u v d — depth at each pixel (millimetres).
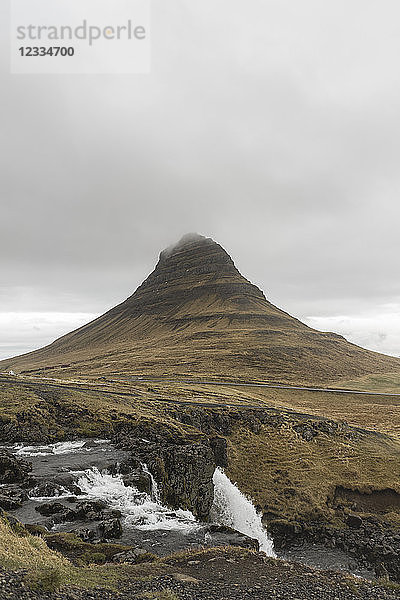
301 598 20812
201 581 22234
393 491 71875
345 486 72312
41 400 78875
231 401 115500
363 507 68375
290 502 68688
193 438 70938
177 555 27141
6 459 45219
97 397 88688
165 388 124625
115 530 32719
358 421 125625
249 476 75375
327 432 94125
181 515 39812
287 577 23656
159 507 41750
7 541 23000
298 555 57594
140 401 92312
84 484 45344
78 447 60594
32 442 62906
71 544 28156
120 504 40719
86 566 23891
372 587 23250
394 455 85438
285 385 188000
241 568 24766
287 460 80812
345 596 21641
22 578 18391
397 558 55219
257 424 94688
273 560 26453
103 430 69750
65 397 84000
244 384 174000
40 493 40469
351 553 57406
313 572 24781
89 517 35094
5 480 43062
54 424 69500
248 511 66625
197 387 139500
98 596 18688
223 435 89500
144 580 21719
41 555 22750
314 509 66938
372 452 85938
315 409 142500
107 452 57500
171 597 19094
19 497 37875
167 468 56625
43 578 18609
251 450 84062
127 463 52438
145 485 47875
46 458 53469
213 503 65312
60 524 33375
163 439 67312
